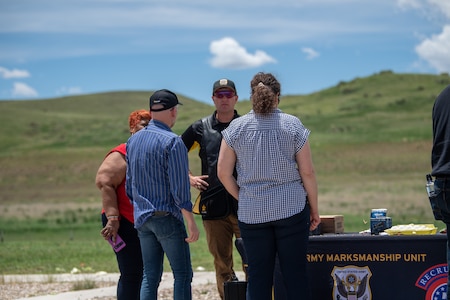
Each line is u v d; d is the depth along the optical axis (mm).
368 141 77562
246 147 5922
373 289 6309
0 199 55594
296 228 5844
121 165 6879
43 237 26703
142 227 6445
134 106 181625
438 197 5656
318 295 6414
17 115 129625
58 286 11430
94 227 30375
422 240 6203
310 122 97438
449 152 5574
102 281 11875
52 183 66562
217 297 9781
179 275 6395
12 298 10359
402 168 60438
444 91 5703
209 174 7645
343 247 6363
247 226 5918
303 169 5898
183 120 104875
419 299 6223
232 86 7637
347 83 128625
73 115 151250
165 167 6363
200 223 25156
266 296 5941
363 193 44188
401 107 105000
